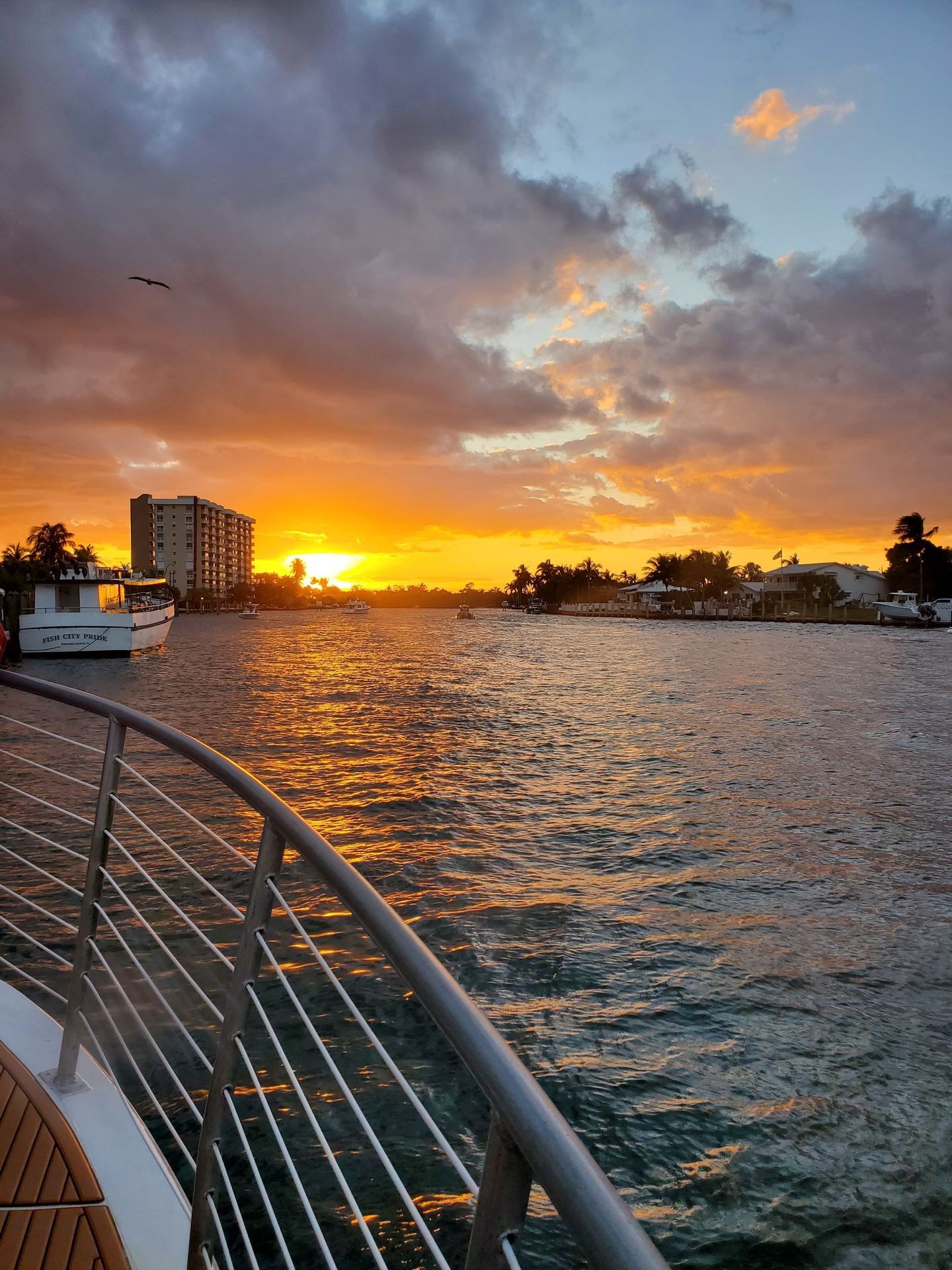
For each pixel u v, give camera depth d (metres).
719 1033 6.11
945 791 13.81
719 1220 4.41
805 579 114.38
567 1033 6.09
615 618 138.38
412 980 1.00
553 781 14.66
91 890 2.51
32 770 14.51
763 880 9.39
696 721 22.39
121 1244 1.93
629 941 7.67
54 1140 2.25
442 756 17.17
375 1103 5.11
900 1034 6.09
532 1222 4.32
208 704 26.83
